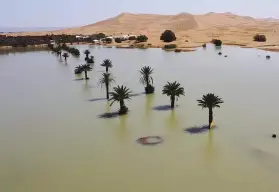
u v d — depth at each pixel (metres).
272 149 39.06
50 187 32.62
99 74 92.75
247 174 33.50
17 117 55.31
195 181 32.56
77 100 64.94
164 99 62.91
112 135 45.47
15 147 42.75
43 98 67.50
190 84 75.81
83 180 33.69
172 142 42.12
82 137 45.16
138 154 39.09
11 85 81.69
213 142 41.56
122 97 53.91
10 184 33.56
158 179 33.16
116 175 34.31
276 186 31.19
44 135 46.56
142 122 50.22
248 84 74.50
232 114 52.31
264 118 49.97
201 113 53.34
